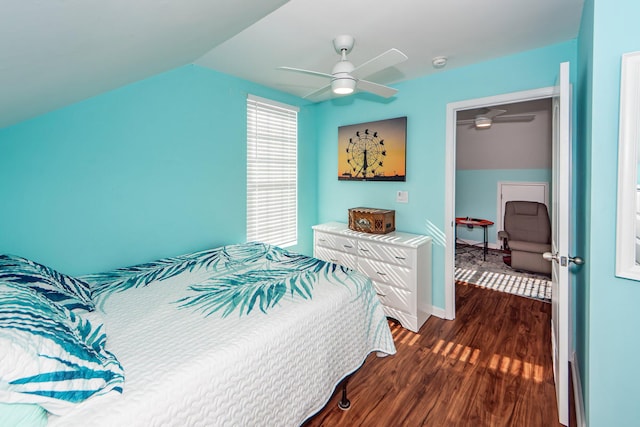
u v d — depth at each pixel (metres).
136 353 1.12
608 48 1.20
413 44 2.23
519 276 4.10
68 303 1.38
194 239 2.66
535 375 2.05
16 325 0.87
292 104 3.55
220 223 2.87
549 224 4.38
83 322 1.25
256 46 2.26
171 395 0.95
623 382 1.24
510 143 5.10
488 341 2.50
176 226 2.52
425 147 2.98
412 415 1.72
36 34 0.80
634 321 1.21
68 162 1.92
